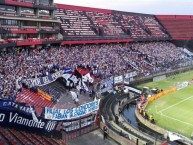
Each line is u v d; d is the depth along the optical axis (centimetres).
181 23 12038
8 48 6016
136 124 4650
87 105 3984
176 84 7481
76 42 8194
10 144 2809
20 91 4553
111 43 9500
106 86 6175
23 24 6650
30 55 6141
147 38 10662
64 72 5803
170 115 5012
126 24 10744
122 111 5300
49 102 4847
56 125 3616
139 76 7500
